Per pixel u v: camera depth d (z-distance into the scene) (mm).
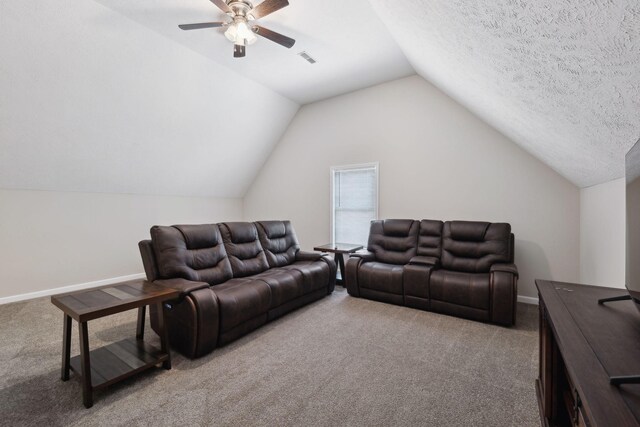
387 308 3168
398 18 2227
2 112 2686
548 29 990
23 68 2529
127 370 1792
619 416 654
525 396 1701
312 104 4973
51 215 3605
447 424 1488
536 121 2045
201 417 1538
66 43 2561
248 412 1578
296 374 1929
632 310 1282
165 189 4684
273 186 5547
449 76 2736
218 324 2227
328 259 3676
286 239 3797
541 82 1414
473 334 2510
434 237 3467
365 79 4098
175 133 3975
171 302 2221
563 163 2604
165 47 3061
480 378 1879
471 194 3627
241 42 2578
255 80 4098
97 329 2602
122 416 1542
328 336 2486
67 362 1837
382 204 4301
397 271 3232
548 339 1400
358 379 1873
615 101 1134
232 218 5871
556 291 1566
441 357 2137
